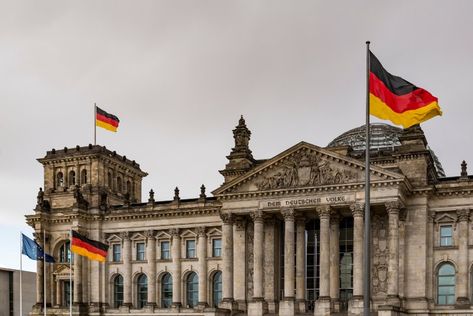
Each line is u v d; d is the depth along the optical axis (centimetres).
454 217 9862
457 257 9738
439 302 9844
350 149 10519
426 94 5306
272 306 10294
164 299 12169
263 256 10262
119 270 12469
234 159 11144
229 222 10406
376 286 9925
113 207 12719
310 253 10581
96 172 12794
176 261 11931
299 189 9875
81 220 12525
